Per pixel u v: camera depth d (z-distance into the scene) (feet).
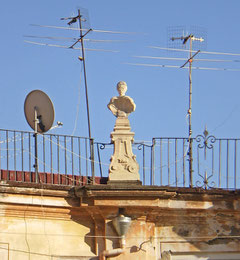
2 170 119.55
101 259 119.44
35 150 121.08
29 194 118.21
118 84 123.85
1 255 116.78
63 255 119.44
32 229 118.83
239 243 123.95
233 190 123.75
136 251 120.26
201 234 123.34
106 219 120.47
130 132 122.42
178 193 122.11
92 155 123.24
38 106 123.24
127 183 120.78
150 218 121.70
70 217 120.88
